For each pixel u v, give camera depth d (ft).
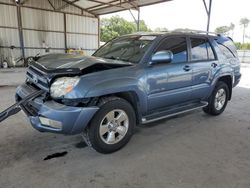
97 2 52.80
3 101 17.89
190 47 12.96
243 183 7.99
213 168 8.91
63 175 8.18
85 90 8.52
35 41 53.47
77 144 10.62
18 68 46.60
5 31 48.80
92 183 7.77
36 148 10.10
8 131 11.81
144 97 10.52
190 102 13.79
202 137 11.94
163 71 11.16
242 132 12.82
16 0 48.49
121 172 8.47
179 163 9.21
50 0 53.47
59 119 8.36
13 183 7.61
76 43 60.64
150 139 11.48
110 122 9.65
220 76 14.75
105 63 9.37
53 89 8.76
